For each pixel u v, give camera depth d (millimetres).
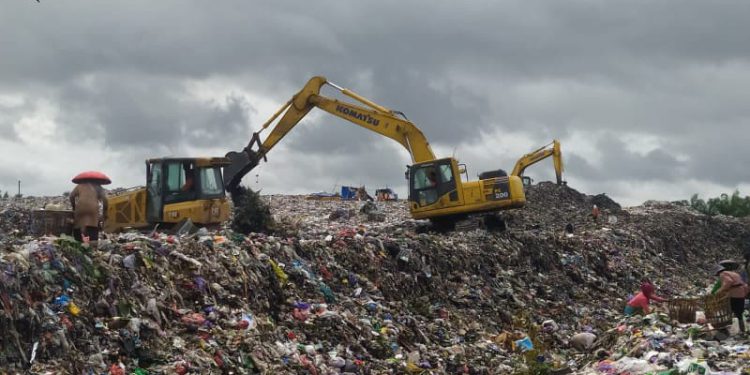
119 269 15781
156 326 15008
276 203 49250
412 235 28672
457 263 26797
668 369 16109
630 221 45625
